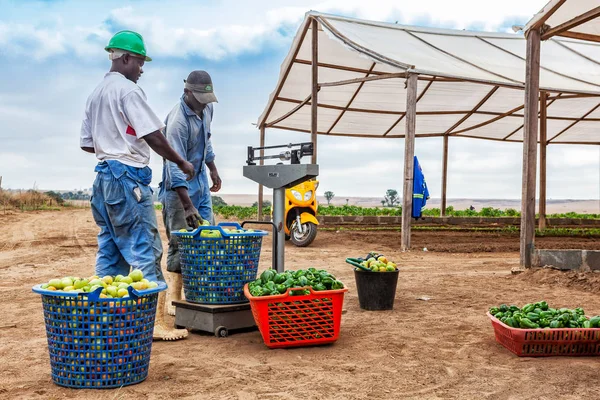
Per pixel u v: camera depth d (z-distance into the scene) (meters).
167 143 4.84
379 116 20.09
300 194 14.71
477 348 5.31
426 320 6.52
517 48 18.44
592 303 7.40
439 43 17.17
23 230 19.48
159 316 5.61
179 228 6.38
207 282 5.77
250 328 6.05
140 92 4.88
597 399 4.03
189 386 4.23
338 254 12.99
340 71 16.86
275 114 19.98
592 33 11.25
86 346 4.10
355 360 4.95
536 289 8.51
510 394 4.11
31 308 7.19
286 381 4.36
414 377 4.48
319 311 5.33
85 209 40.00
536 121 9.93
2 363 4.84
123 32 5.05
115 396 3.98
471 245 15.09
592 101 19.03
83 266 11.14
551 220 24.97
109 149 4.87
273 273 5.59
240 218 27.06
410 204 13.78
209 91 6.10
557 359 4.98
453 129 22.17
